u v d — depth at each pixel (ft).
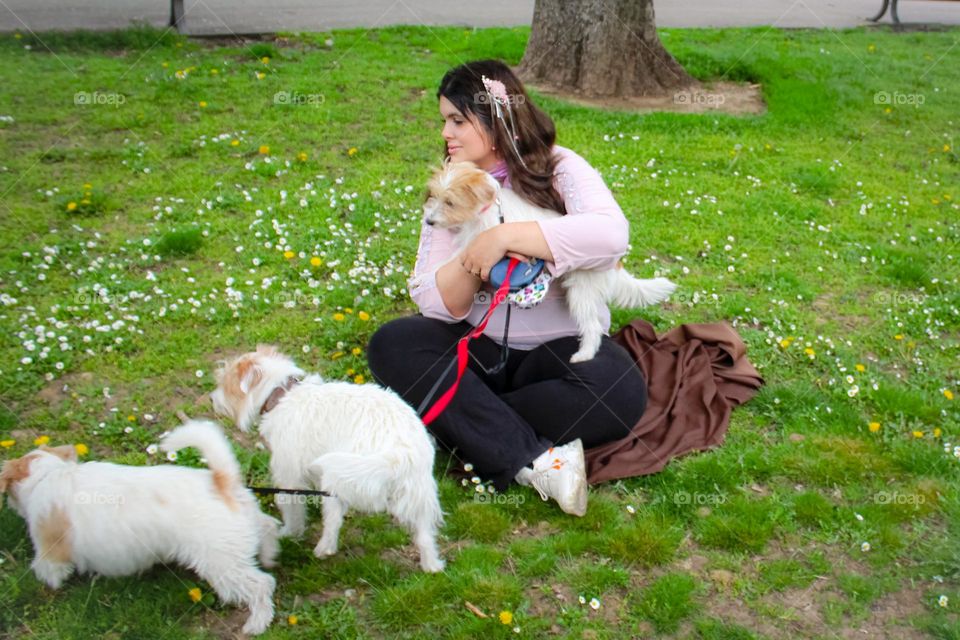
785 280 19.85
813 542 12.16
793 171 26.17
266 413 11.24
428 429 12.78
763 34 44.11
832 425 14.73
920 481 13.38
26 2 40.68
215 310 16.72
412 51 35.81
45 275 17.52
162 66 30.63
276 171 23.13
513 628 10.39
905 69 38.88
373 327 16.58
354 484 9.84
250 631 10.14
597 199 13.04
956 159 28.68
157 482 9.87
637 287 14.11
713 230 22.07
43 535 10.09
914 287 20.24
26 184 21.40
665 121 29.19
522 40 37.47
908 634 10.72
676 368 15.30
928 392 16.10
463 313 13.20
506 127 13.07
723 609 10.95
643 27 32.27
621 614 10.77
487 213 12.66
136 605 10.32
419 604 10.62
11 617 10.14
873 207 24.31
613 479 13.01
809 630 10.69
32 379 14.44
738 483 13.17
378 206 21.66
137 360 15.23
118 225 19.93
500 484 12.72
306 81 30.40
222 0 44.86
